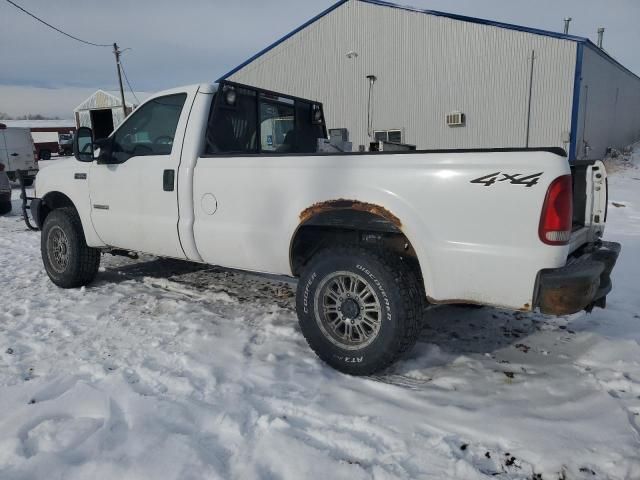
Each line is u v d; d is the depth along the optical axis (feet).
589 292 8.79
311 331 10.62
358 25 65.77
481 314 14.10
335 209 10.37
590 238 11.42
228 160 12.05
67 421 8.57
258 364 10.66
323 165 10.55
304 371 10.40
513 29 56.24
